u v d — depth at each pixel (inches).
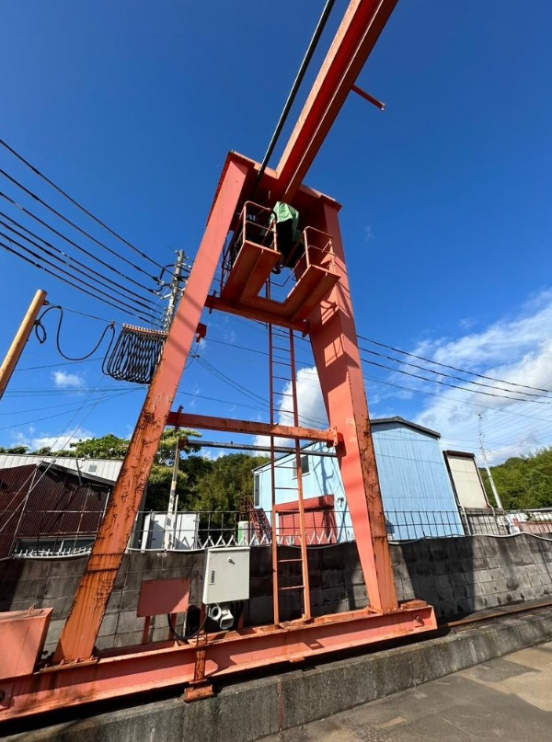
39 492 391.9
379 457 513.0
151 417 159.0
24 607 177.3
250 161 234.1
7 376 173.2
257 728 126.0
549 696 149.4
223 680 136.5
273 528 183.0
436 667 174.4
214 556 157.8
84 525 398.3
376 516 194.1
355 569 243.9
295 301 234.7
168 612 144.7
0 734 107.3
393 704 147.3
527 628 227.5
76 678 116.3
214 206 227.6
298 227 287.9
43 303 195.5
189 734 116.3
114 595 187.8
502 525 575.5
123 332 272.2
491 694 153.3
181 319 181.8
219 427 185.3
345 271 255.6
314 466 516.1
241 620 163.3
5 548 326.3
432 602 268.4
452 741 119.6
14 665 110.2
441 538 301.0
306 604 171.6
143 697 125.4
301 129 222.2
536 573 343.3
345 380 222.4
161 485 663.8
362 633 167.8
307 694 139.3
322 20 137.7
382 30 167.9
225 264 251.9
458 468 663.8
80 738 106.3
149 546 366.9
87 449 704.4
